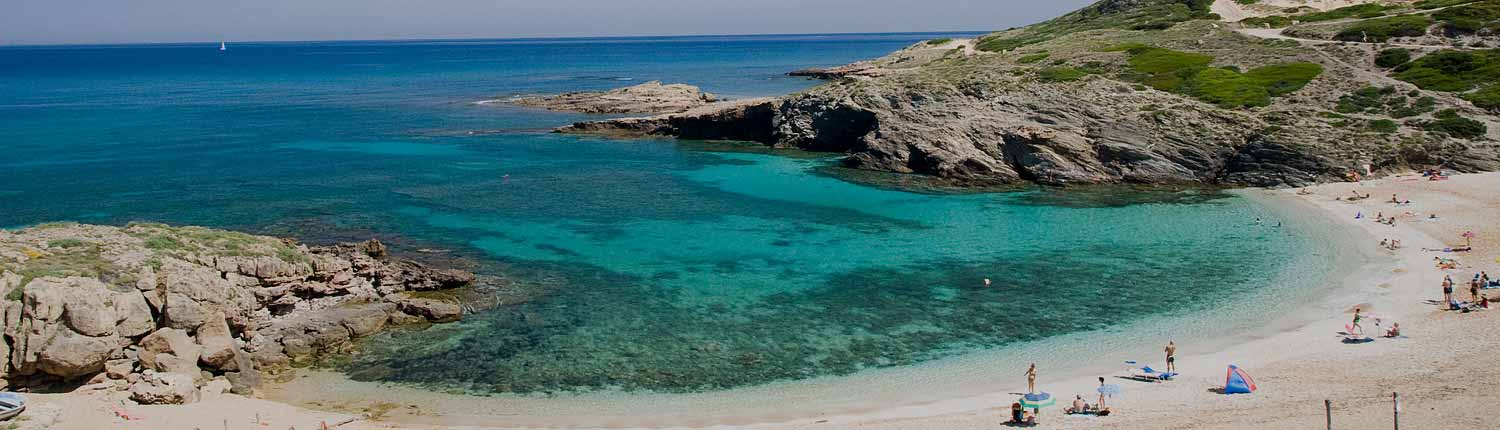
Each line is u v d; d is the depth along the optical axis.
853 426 30.44
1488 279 43.06
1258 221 59.41
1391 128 74.69
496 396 33.97
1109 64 95.88
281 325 39.84
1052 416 30.64
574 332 40.34
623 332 40.31
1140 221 60.41
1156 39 109.25
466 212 64.75
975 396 33.25
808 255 52.66
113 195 72.38
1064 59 99.56
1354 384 31.81
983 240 55.78
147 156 93.19
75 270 35.16
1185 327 39.94
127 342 34.19
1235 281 46.41
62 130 115.69
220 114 135.88
